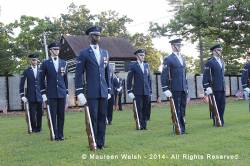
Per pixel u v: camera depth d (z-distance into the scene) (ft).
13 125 54.90
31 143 36.58
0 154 31.07
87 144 33.45
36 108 46.34
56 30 150.92
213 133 37.06
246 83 48.39
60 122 38.68
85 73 31.40
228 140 32.58
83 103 30.83
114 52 132.87
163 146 30.91
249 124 42.91
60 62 39.68
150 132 40.47
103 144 31.53
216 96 43.37
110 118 51.16
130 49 136.56
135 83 45.60
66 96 39.50
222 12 105.09
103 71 31.58
